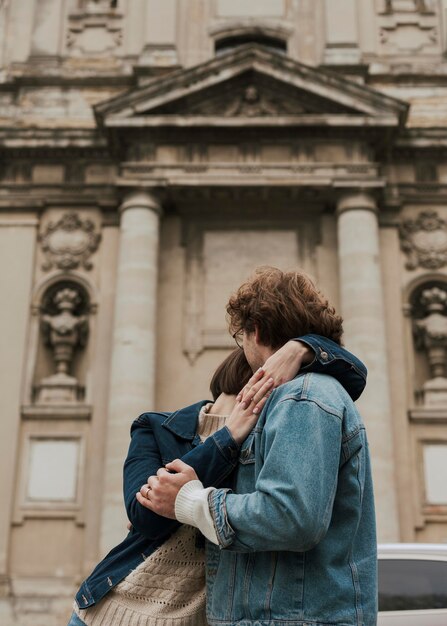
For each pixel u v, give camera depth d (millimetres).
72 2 25000
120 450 19062
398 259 21828
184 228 22391
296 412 2674
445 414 20266
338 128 21438
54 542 19500
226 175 21391
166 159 21625
